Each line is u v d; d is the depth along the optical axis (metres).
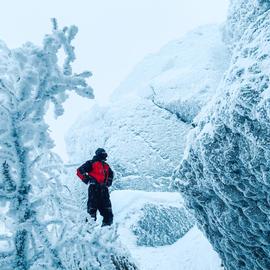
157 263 8.77
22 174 2.55
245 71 4.87
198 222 6.47
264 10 7.03
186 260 8.50
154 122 15.82
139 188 14.01
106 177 7.27
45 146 2.67
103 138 15.91
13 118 2.53
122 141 15.39
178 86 16.33
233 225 5.41
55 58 2.54
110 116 16.50
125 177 14.32
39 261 2.55
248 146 4.66
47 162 2.92
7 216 2.61
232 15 14.56
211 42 18.08
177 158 14.80
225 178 5.09
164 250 9.46
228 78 5.24
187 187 6.04
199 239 9.05
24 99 2.56
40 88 2.55
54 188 2.79
